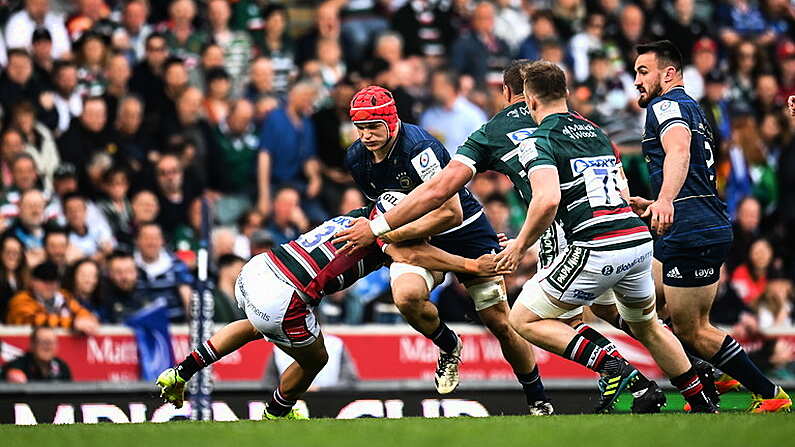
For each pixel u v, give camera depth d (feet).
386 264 70.90
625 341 111.34
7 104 120.16
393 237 69.00
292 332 67.97
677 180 66.33
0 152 115.65
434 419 61.67
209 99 130.93
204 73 132.46
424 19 146.41
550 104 65.36
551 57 144.77
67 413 94.27
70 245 111.96
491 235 74.43
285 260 67.82
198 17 139.54
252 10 141.18
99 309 107.76
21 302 103.55
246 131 128.06
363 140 69.26
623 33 150.51
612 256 63.57
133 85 127.44
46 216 115.03
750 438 49.16
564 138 63.93
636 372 64.59
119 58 126.41
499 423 57.00
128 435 53.78
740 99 149.38
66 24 132.26
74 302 105.91
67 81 124.47
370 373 107.55
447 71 135.23
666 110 68.54
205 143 125.49
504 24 149.69
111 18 135.33
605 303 75.82
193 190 122.62
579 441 48.83
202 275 94.73
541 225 62.03
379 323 114.11
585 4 155.94
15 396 93.66
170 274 112.68
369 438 50.80
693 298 69.82
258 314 67.77
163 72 127.85
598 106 140.77
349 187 130.31
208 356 70.59
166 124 125.49
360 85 131.03
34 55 124.77
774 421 55.52
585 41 148.56
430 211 66.18
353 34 145.48
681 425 54.19
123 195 118.93
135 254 113.70
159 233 112.78
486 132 66.95
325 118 130.41
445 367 73.77
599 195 63.87
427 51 145.38
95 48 128.26
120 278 108.88
